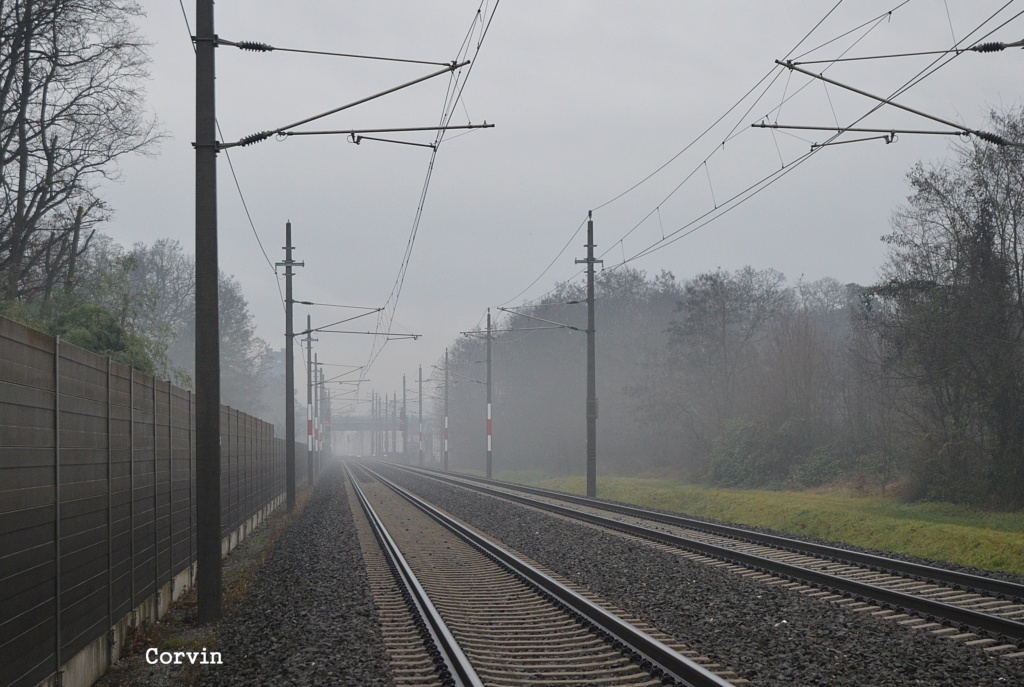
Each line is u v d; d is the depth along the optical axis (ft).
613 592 63.98
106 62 138.31
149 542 58.03
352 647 47.21
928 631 48.06
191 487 77.46
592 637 48.08
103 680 44.11
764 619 52.03
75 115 140.36
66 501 38.99
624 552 87.04
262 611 61.31
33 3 127.44
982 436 123.34
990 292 121.60
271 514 168.14
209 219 61.05
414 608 57.62
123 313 137.90
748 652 43.73
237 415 111.75
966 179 126.41
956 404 126.82
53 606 36.91
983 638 45.93
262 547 108.06
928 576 66.64
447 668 41.19
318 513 153.58
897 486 138.62
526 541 101.40
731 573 70.85
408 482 261.44
